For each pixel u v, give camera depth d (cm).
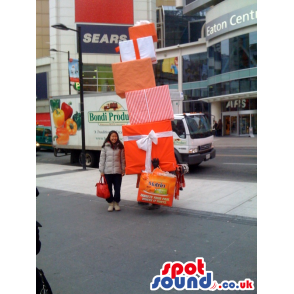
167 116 691
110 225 624
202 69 3775
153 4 3231
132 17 3184
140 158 699
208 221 625
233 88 3100
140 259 464
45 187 1012
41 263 460
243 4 2922
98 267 443
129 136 701
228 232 561
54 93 3456
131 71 702
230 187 901
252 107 3136
